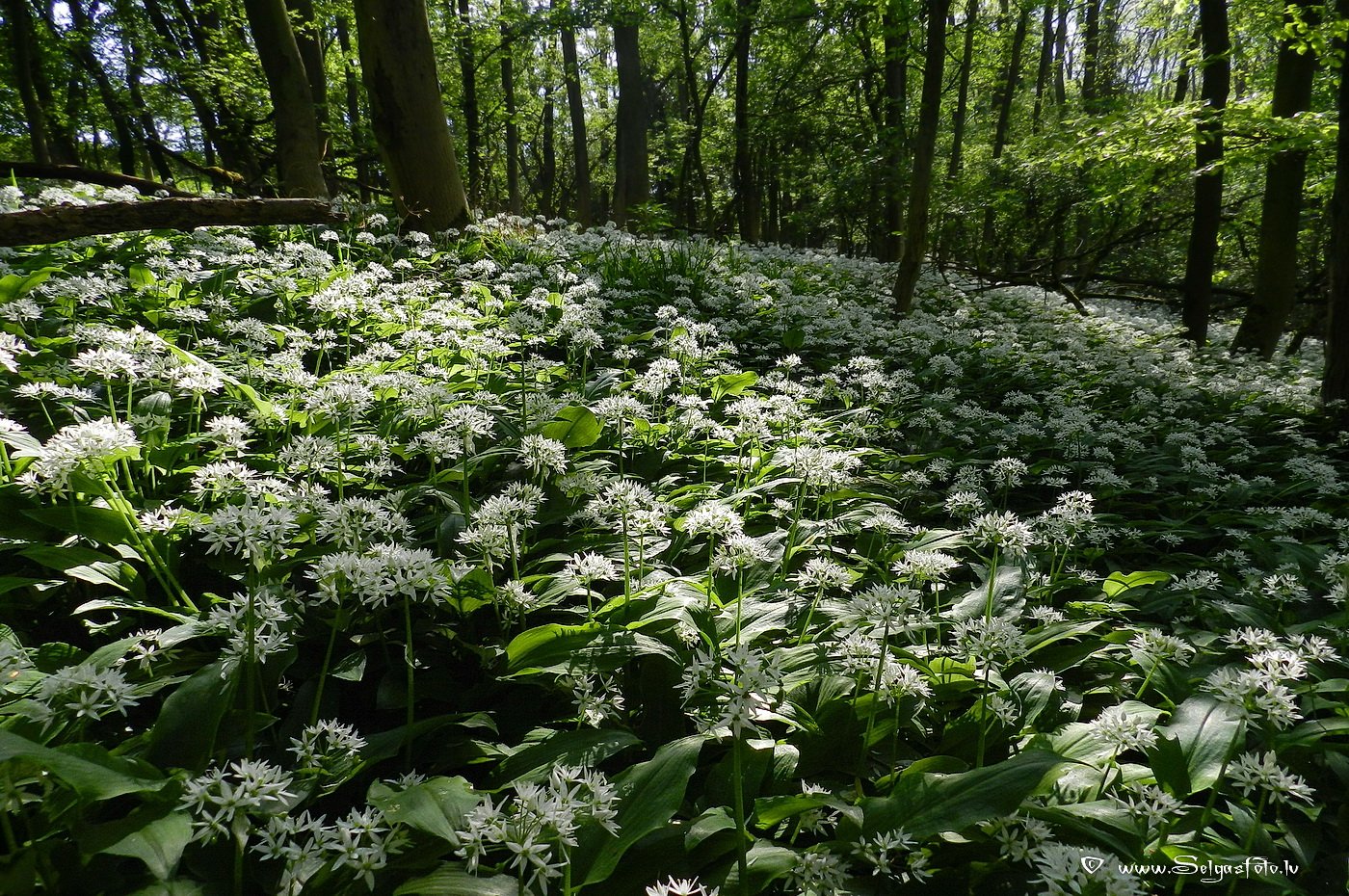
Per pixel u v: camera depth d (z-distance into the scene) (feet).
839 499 16.08
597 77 88.99
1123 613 13.97
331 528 9.17
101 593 10.57
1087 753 8.77
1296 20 29.71
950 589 13.41
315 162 39.68
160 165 66.33
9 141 67.00
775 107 76.02
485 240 34.42
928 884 7.26
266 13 37.52
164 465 12.61
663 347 25.27
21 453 10.21
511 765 8.23
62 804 6.56
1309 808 8.71
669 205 95.61
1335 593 12.82
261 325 18.70
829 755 8.84
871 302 40.34
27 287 17.34
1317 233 53.72
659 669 9.73
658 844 7.39
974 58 85.46
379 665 10.15
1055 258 50.01
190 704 7.32
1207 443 24.75
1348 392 26.99
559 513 14.03
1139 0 84.74
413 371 19.62
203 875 6.69
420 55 33.50
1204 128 36.86
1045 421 25.39
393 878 6.84
